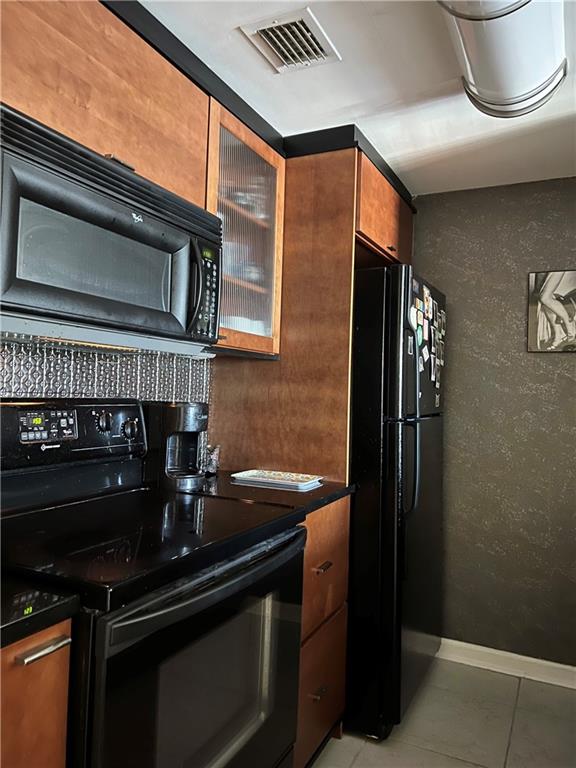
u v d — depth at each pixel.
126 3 1.43
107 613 0.95
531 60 1.47
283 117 2.12
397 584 2.07
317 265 2.21
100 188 1.26
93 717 0.93
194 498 1.73
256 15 1.54
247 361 2.32
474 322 2.79
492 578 2.71
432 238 2.88
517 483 2.69
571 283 2.61
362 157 2.19
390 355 2.11
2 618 0.84
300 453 2.21
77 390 1.72
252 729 1.38
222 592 1.21
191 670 1.15
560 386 2.62
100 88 1.36
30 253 1.12
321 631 1.87
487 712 2.29
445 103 2.01
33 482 1.46
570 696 2.43
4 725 0.83
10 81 1.13
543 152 2.37
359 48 1.69
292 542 1.53
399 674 2.08
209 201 1.78
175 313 1.51
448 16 1.38
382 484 2.10
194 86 1.71
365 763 1.95
